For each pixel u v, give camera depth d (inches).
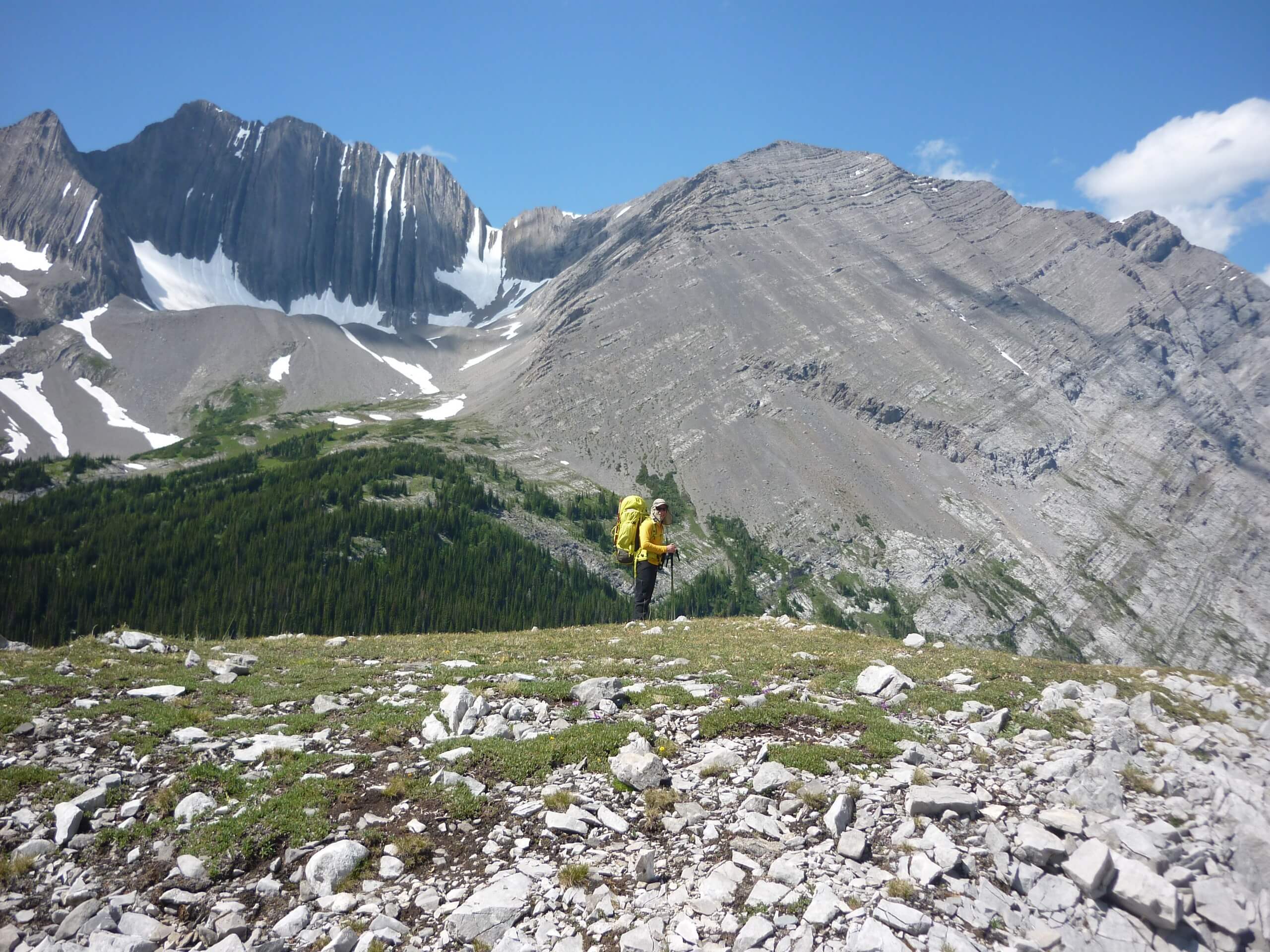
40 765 474.9
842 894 350.3
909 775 456.4
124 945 335.0
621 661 752.3
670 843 400.5
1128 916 355.6
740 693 611.8
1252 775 497.0
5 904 365.4
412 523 7042.3
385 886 375.9
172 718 555.2
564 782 458.6
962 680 661.9
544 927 344.8
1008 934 337.7
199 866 386.0
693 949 327.3
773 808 421.7
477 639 978.7
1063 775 464.4
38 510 6692.9
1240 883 386.3
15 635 4788.4
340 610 5408.5
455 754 483.5
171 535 6131.9
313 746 517.0
